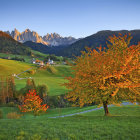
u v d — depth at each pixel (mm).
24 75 121625
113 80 18516
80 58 21375
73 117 19547
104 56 19484
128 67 17094
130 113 29500
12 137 8562
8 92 65312
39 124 13102
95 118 17562
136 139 9062
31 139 8344
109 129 11141
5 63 148625
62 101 60281
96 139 8883
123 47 19734
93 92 18875
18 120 16688
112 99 19141
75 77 20281
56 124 13195
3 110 45688
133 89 17516
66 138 8742
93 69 18484
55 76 128875
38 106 37188
